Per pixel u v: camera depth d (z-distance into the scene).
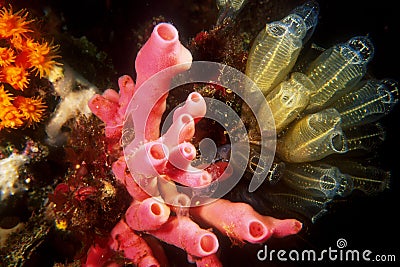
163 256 0.13
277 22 0.14
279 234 0.13
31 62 0.14
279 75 0.14
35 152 0.15
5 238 0.14
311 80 0.15
